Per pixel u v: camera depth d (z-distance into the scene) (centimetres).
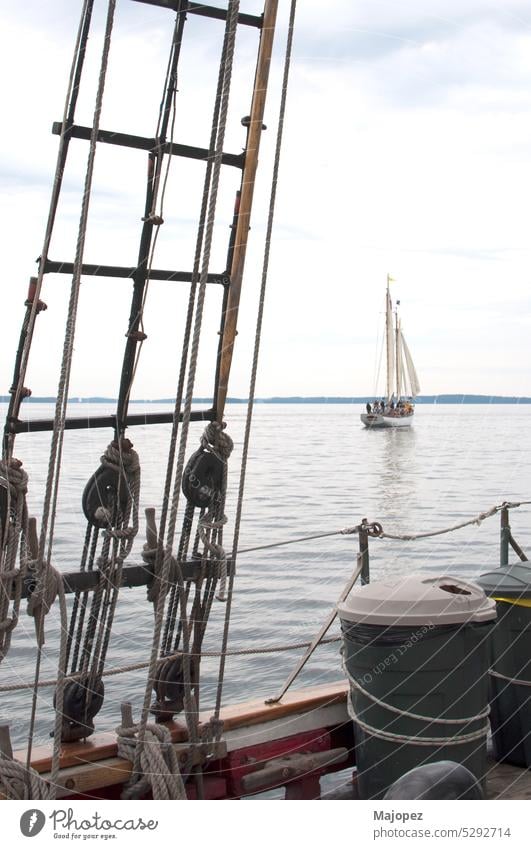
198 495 379
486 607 389
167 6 357
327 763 409
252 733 399
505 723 450
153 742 348
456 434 5956
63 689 339
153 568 365
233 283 385
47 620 995
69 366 316
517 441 5106
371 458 4422
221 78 362
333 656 902
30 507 1669
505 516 535
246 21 375
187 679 369
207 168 361
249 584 1293
